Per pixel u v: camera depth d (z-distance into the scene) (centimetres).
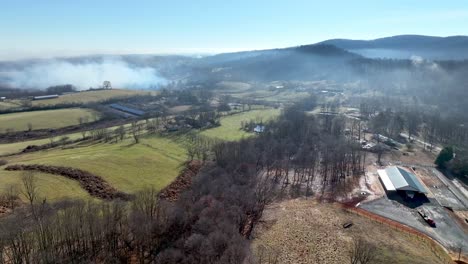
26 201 9781
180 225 8688
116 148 16538
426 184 14762
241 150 16525
